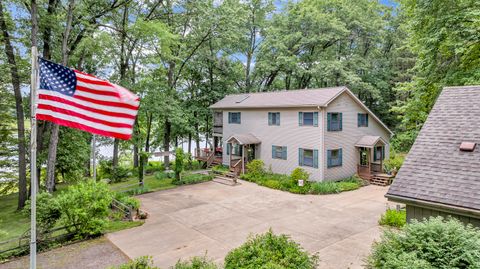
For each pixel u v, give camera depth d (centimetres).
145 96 2183
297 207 1458
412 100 1652
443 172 724
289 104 2019
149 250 987
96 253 968
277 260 627
